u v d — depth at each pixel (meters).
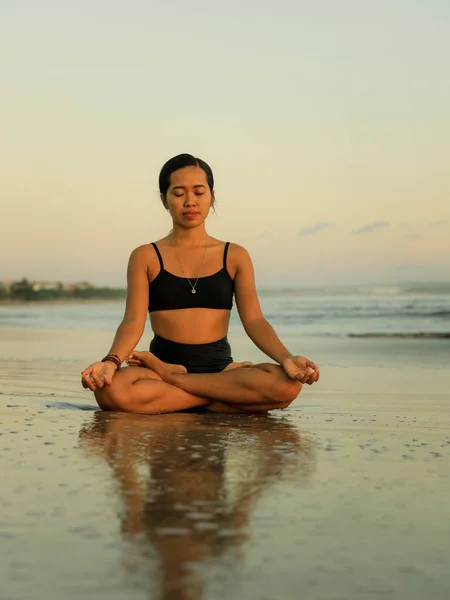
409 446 3.06
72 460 2.71
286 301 25.72
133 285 4.49
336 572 1.64
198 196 4.52
